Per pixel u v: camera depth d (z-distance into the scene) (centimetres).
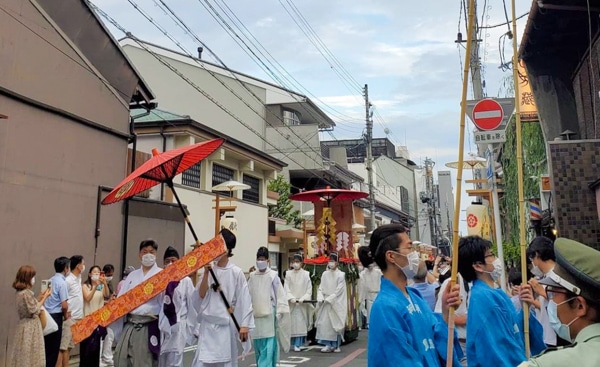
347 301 1280
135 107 1423
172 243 1488
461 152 313
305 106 2873
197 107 2566
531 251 474
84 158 1152
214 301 657
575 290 205
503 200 1967
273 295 888
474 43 1453
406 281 337
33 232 995
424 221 5678
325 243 1384
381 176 5197
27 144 995
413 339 303
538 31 1134
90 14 1202
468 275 402
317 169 2781
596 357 184
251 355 1104
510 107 971
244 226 2033
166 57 2567
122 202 1273
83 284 974
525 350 399
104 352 1036
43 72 1045
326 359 1058
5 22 957
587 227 973
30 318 723
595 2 1003
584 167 996
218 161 1934
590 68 1105
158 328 625
